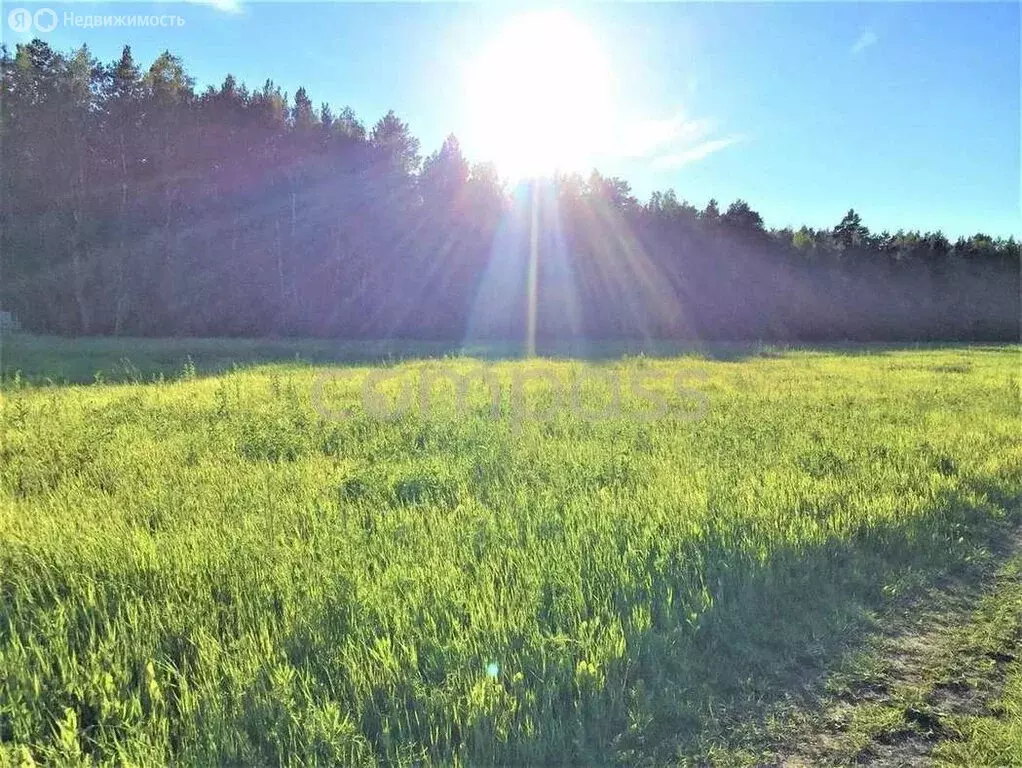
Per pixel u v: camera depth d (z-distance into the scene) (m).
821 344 48.41
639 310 53.72
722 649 4.31
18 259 39.09
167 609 4.24
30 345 27.23
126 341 32.06
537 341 42.34
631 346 37.91
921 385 17.89
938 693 3.95
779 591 4.98
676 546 5.46
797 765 3.33
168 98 43.62
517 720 3.46
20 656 3.78
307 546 5.34
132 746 3.19
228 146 46.44
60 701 3.52
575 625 4.30
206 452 8.29
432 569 4.92
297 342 35.97
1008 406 13.62
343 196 49.91
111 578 4.65
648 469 7.85
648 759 3.32
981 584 5.48
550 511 6.26
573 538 5.54
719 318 54.84
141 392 13.56
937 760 3.38
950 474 8.26
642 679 3.87
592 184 58.44
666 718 3.62
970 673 4.17
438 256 52.00
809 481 7.40
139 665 3.85
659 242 57.50
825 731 3.59
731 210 65.62
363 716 3.47
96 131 41.59
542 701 3.59
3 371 19.55
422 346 35.69
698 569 5.13
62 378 18.41
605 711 3.58
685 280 56.06
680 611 4.61
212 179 46.19
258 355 27.83
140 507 6.21
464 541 5.48
